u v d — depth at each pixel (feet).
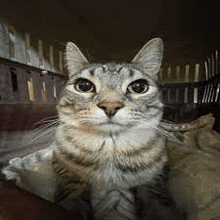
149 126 0.45
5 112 0.55
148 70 0.51
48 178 0.40
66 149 0.45
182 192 0.34
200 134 0.60
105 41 0.69
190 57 0.73
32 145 0.54
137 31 0.68
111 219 0.33
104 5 0.61
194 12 0.60
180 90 0.74
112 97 0.40
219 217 0.29
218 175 0.36
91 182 0.40
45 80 0.73
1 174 0.41
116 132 0.42
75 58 0.51
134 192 0.38
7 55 0.59
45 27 0.66
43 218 0.28
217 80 0.66
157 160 0.44
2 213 0.28
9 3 0.55
